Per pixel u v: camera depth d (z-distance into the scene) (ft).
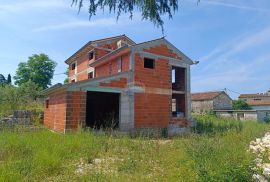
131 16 19.74
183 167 20.35
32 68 167.73
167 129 56.70
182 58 63.21
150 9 18.75
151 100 55.57
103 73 69.05
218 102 141.59
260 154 25.89
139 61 55.11
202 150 24.26
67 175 19.40
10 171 17.81
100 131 45.32
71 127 43.83
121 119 50.62
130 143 33.53
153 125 54.95
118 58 60.34
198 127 61.87
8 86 93.71
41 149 25.36
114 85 50.29
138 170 21.22
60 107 47.09
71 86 44.62
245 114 125.49
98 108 66.74
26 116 63.87
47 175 19.54
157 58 58.18
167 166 22.33
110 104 64.23
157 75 57.57
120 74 51.42
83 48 82.89
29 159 21.91
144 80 55.06
